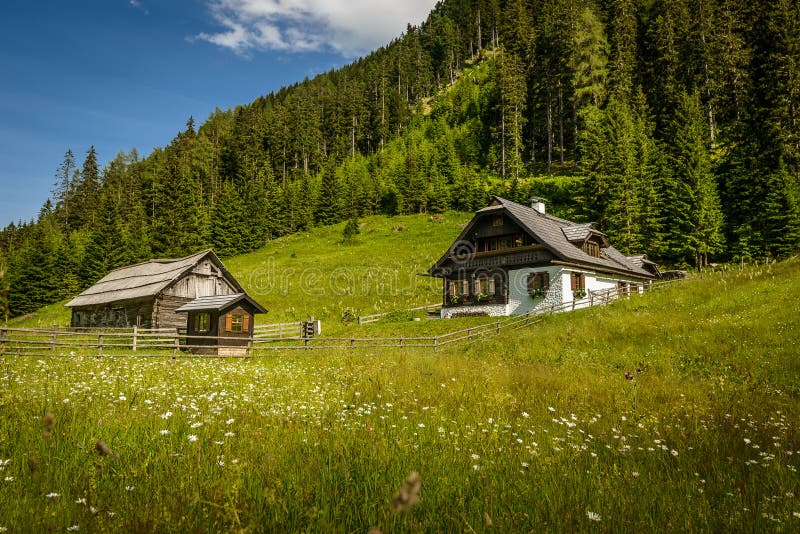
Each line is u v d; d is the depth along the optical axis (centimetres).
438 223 7931
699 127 5897
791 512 394
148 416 607
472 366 1596
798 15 5472
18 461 416
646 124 6738
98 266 7200
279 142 11994
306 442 516
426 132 12212
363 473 423
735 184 5028
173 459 442
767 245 4353
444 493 384
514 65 9169
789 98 4981
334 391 914
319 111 14125
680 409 948
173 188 8806
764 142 4909
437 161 9556
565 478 457
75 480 381
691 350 1816
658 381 1370
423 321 3400
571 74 8525
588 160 6016
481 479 429
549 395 1043
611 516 362
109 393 779
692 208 4959
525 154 9869
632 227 5266
